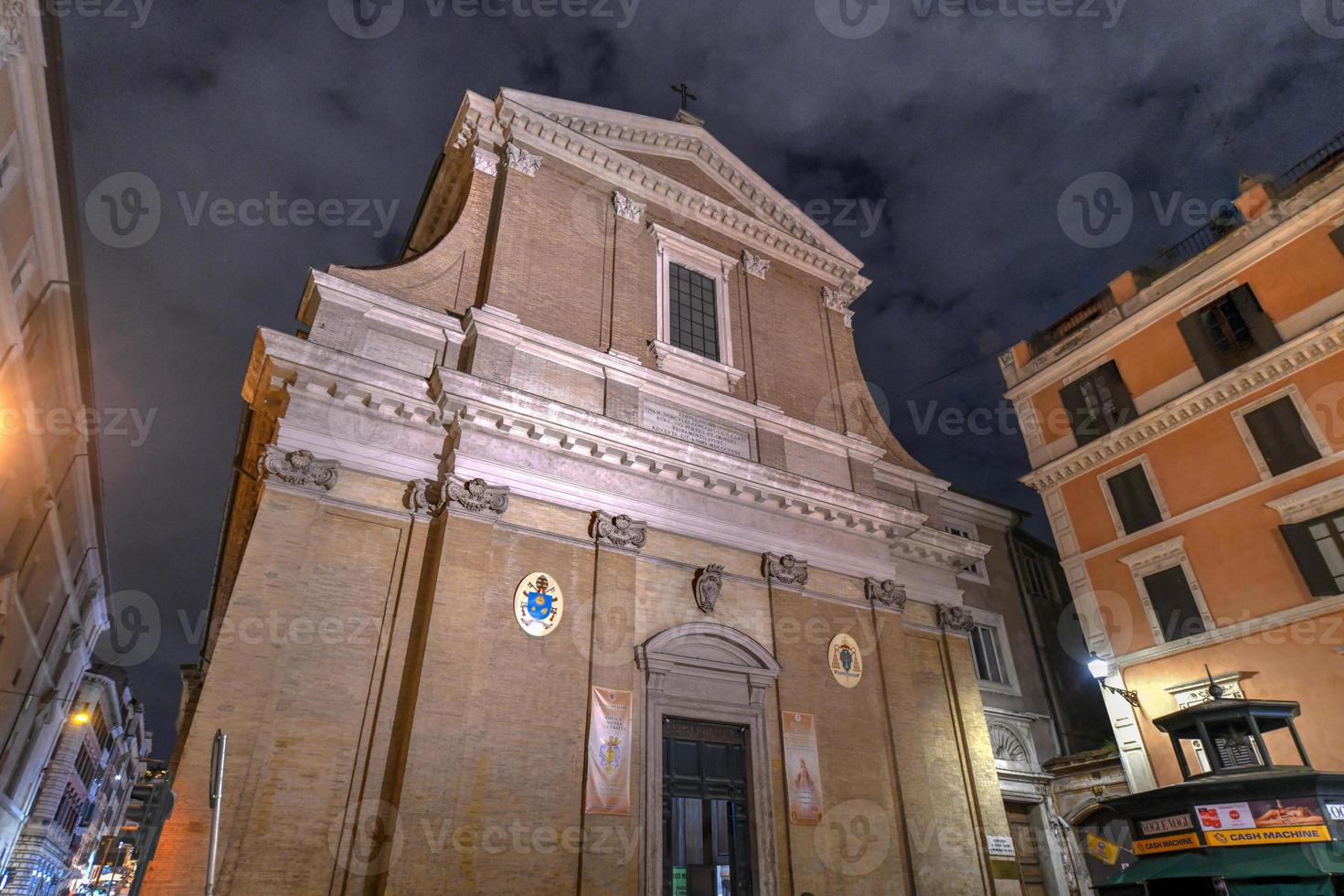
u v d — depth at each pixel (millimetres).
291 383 12742
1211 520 19906
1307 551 17875
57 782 38938
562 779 12055
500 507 13172
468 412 13547
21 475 17438
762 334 19406
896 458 20188
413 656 11914
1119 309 23438
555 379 15242
